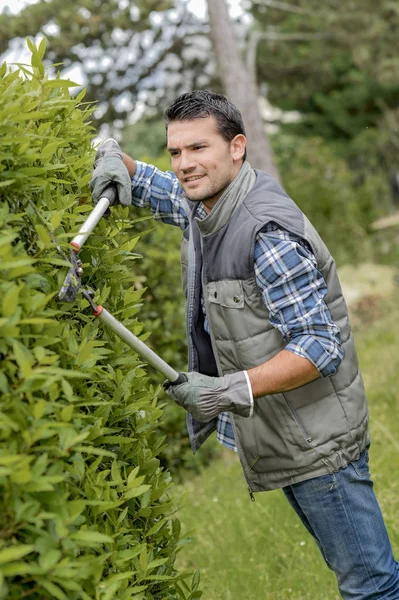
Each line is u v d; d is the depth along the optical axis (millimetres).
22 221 1923
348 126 21000
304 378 2391
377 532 2645
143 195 2949
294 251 2422
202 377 2338
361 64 16172
